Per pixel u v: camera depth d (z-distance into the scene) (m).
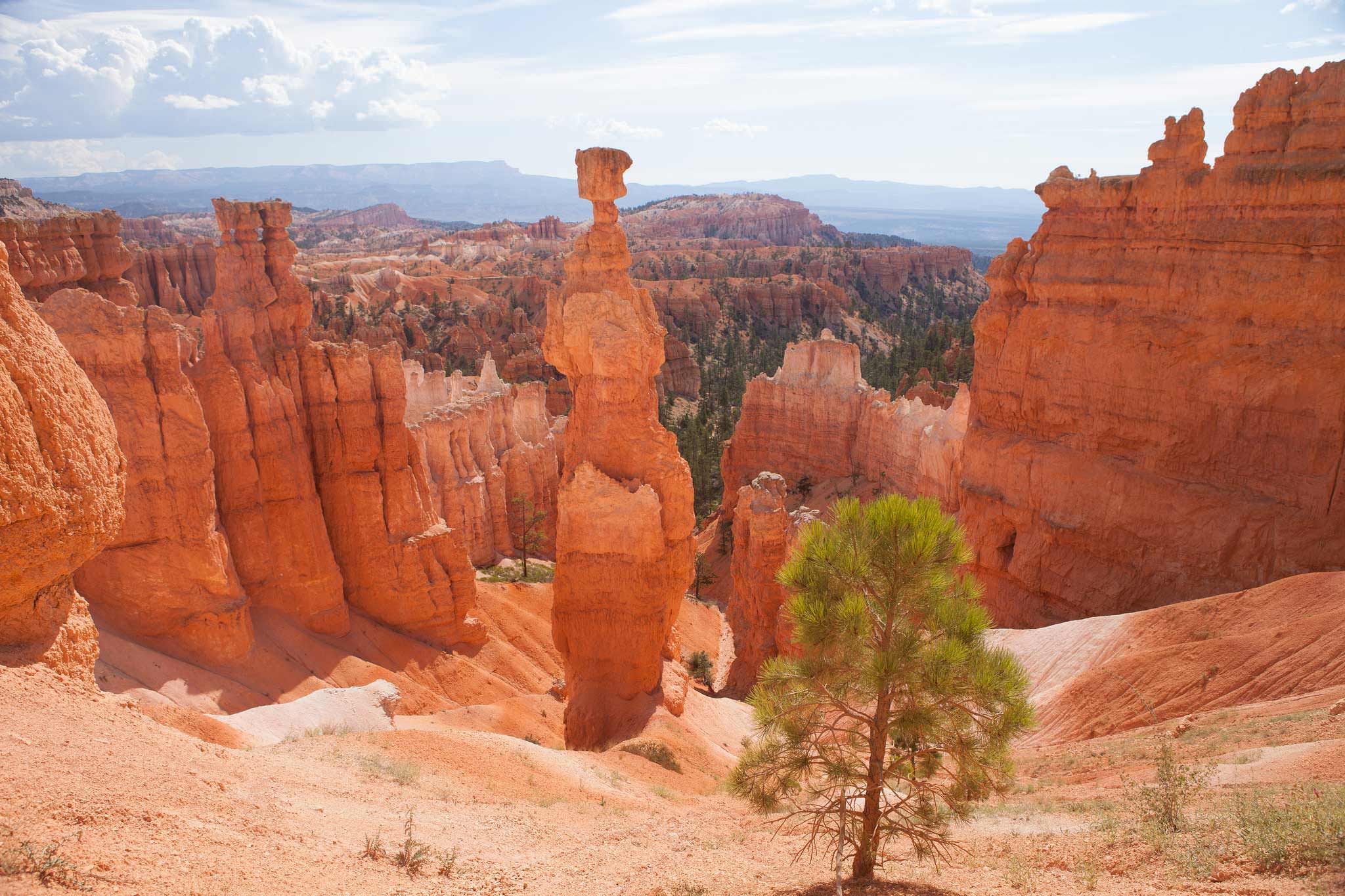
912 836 12.78
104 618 28.98
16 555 12.27
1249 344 36.59
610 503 30.91
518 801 17.19
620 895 11.70
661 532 31.56
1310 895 9.55
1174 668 27.73
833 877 13.18
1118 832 14.29
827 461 82.38
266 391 35.09
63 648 13.40
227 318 34.75
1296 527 34.53
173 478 30.11
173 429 30.16
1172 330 38.97
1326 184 34.12
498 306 172.88
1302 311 34.97
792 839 16.45
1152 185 40.09
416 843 12.20
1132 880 11.70
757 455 87.94
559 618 32.22
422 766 17.92
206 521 30.81
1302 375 34.72
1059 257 44.22
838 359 82.88
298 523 35.75
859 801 15.41
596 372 31.77
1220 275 37.41
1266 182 35.81
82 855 8.32
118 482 14.47
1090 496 42.12
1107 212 42.25
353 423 38.91
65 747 11.06
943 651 11.70
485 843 13.75
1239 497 36.69
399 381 40.34
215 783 11.99
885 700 12.27
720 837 16.52
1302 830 11.53
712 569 75.12
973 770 12.11
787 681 12.64
